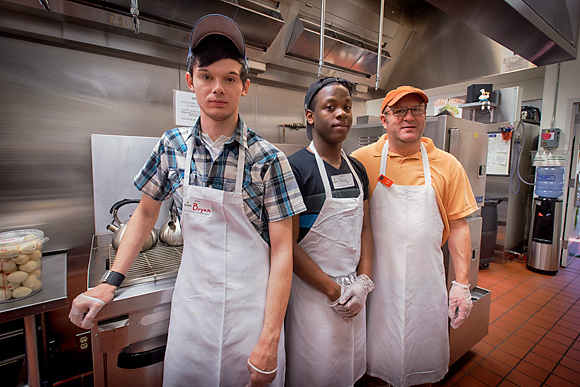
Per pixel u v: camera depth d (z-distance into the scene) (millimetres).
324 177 1041
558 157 3188
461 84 3523
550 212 3035
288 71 2258
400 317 1183
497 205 3420
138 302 947
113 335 943
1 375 1119
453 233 1301
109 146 1527
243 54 743
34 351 1120
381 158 1279
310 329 1047
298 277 1074
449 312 1225
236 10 1631
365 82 2641
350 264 1088
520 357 1736
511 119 3246
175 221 1374
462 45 2641
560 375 1591
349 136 2088
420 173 1229
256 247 849
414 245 1176
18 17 1304
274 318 784
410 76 2791
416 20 2660
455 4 1146
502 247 3432
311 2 1987
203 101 720
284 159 837
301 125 2406
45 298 998
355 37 2375
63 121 1499
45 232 1471
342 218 1040
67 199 1517
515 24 1267
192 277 853
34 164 1434
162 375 1044
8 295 965
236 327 839
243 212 807
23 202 1417
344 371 1076
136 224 926
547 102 3312
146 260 1190
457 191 1257
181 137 840
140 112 1732
